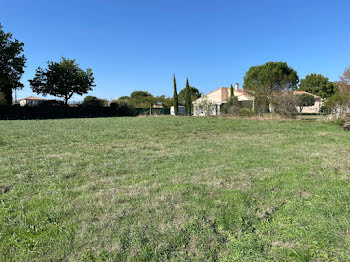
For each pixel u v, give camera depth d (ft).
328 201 9.57
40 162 15.79
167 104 135.85
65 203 9.38
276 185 11.50
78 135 29.04
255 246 6.70
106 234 7.16
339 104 50.72
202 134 32.73
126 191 10.76
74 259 6.09
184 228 7.54
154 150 20.94
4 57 76.69
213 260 6.19
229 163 15.98
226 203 9.37
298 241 6.98
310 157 17.93
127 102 93.61
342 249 6.50
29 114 72.28
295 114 59.47
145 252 6.39
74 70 91.45
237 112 71.10
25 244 6.65
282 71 74.33
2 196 10.05
